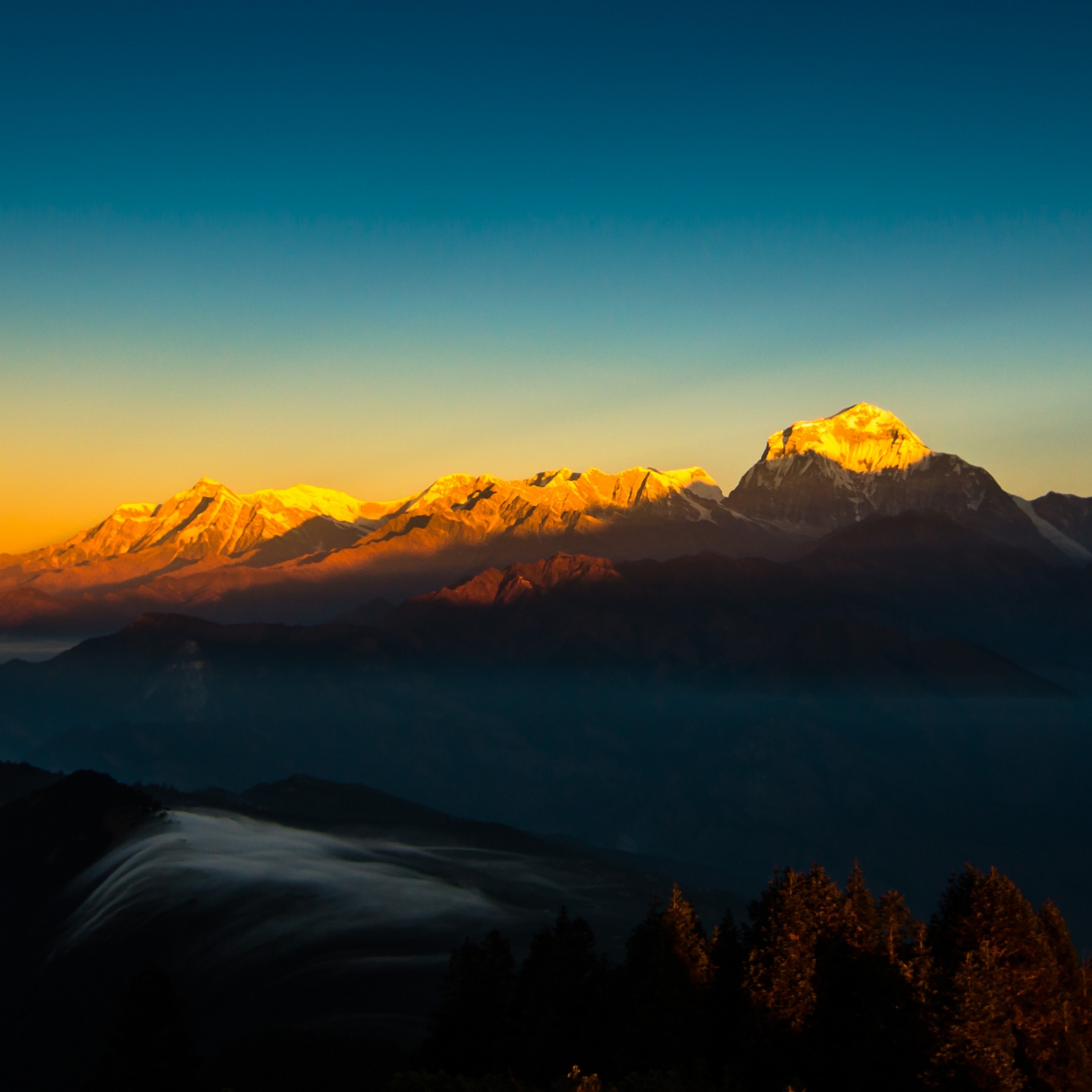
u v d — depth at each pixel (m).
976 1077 54.97
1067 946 64.19
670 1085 54.66
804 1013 61.38
